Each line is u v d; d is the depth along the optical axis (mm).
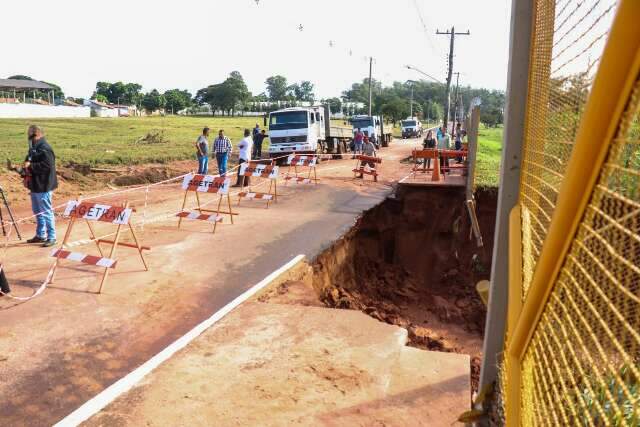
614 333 1314
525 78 3025
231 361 4750
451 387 4301
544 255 1721
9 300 6422
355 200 15094
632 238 1225
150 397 4117
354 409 3973
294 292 7051
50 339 5379
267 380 4391
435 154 17609
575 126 1877
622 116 1256
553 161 2262
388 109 81938
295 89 141875
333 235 10609
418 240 16047
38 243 9156
